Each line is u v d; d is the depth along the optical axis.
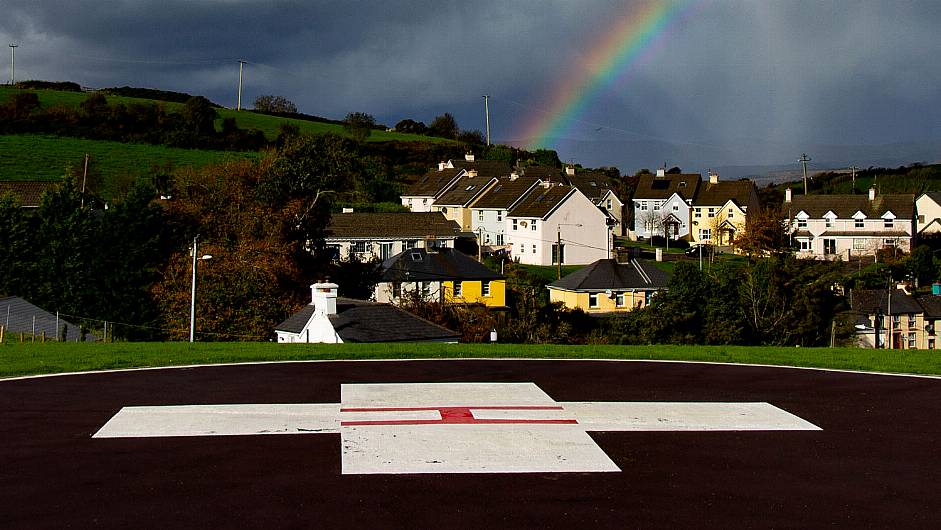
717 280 60.66
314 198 69.31
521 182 113.81
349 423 20.19
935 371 27.16
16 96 142.25
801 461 17.50
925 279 94.25
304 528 13.61
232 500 14.85
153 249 66.69
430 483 15.88
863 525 13.98
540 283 85.75
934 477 16.48
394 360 29.03
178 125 143.75
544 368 27.75
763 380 25.91
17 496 14.97
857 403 22.75
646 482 16.09
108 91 176.75
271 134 156.25
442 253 77.38
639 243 131.88
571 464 17.17
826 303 63.16
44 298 68.75
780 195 168.62
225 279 55.69
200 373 26.17
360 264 70.06
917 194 162.38
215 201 65.94
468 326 54.88
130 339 62.94
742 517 14.29
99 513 14.20
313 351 29.98
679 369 27.75
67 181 77.62
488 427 19.95
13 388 23.69
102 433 19.08
